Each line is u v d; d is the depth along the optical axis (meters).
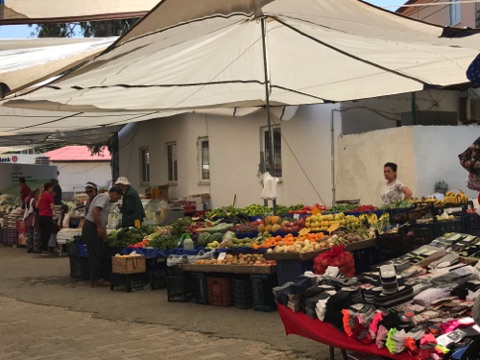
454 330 4.09
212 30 8.28
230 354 6.32
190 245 10.54
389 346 4.29
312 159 15.05
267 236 9.98
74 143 26.31
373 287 5.05
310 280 5.58
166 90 12.27
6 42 11.75
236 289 8.76
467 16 19.36
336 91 13.30
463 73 11.64
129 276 10.91
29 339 7.53
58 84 9.80
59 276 13.40
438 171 12.98
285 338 6.82
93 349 6.88
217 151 18.41
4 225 22.00
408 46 9.82
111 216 15.41
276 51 10.73
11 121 15.16
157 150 21.78
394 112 14.91
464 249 6.09
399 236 7.59
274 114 15.46
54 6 10.35
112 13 10.53
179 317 8.38
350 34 9.41
